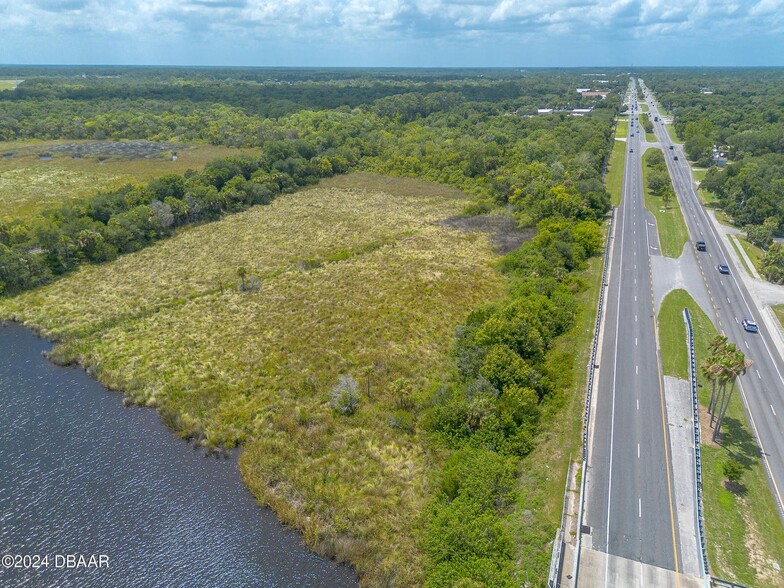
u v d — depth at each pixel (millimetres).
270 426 55438
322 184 161500
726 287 87062
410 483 48219
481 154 160000
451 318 77750
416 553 41688
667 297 83312
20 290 85375
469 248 107438
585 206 118188
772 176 129250
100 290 86312
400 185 160625
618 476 48156
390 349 69250
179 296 84562
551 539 41781
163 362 66062
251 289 86938
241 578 40000
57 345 70250
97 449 52406
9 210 119438
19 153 172750
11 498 46250
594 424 54969
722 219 122000
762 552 40938
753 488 46938
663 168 160125
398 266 96875
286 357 67500
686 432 53781
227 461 51469
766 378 62906
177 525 44250
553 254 93812
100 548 42000
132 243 104812
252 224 122312
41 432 54500
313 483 48125
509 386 56719
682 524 43344
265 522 44906
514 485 47188
